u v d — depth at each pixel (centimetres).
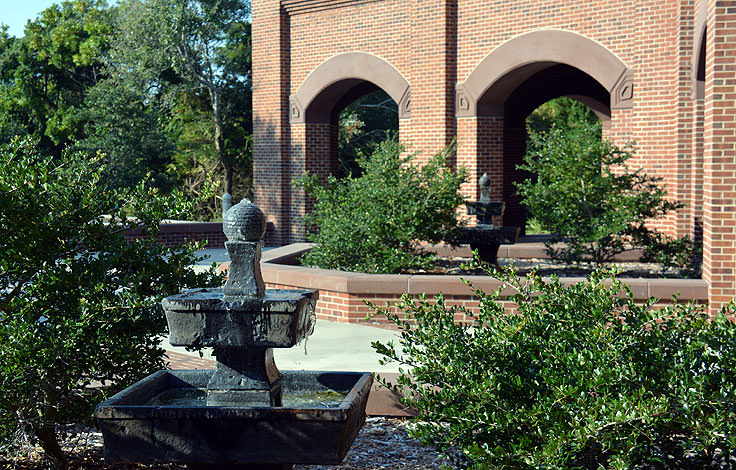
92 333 559
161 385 491
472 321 1084
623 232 1337
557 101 4203
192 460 407
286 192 2284
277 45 2231
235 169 3894
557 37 1720
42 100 4038
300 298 421
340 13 2105
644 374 449
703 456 450
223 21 3497
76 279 562
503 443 458
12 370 522
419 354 500
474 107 1864
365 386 463
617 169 1644
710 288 1023
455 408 466
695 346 455
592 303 489
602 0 1656
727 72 996
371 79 2050
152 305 584
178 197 620
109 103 3441
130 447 409
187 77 3522
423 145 1938
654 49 1577
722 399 414
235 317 411
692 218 1443
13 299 543
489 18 1822
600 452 444
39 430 556
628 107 1634
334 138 2388
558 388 432
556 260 1393
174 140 3841
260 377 427
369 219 1311
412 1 1931
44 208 563
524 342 483
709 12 1042
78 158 612
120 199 612
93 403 569
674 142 1538
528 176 2258
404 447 638
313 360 898
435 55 1897
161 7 3397
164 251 610
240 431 402
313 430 400
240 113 3766
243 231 413
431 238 1338
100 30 3894
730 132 1003
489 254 1416
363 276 1140
